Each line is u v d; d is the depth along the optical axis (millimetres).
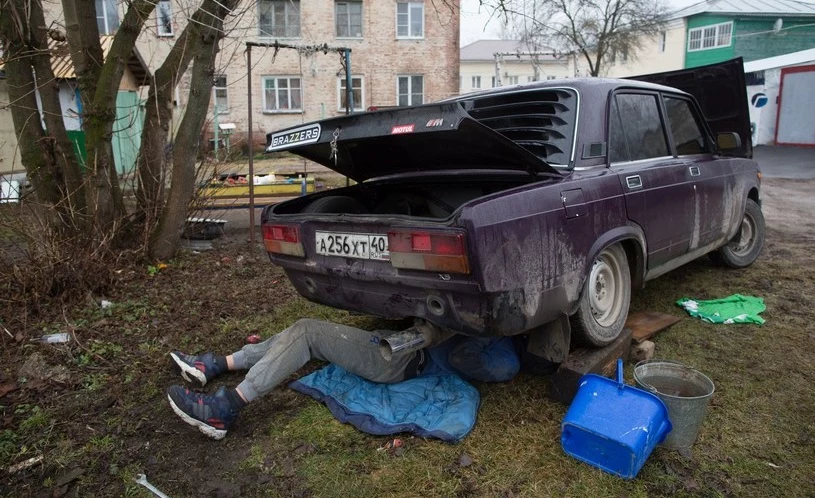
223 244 7012
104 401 3203
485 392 3090
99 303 4723
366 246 2738
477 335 2516
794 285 4832
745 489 2309
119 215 5898
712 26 29047
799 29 28531
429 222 2447
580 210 2850
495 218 2389
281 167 15992
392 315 2816
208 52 5672
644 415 2336
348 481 2428
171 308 4660
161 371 3574
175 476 2527
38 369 3525
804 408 2891
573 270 2803
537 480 2385
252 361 3342
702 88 5562
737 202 4703
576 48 23062
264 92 22797
